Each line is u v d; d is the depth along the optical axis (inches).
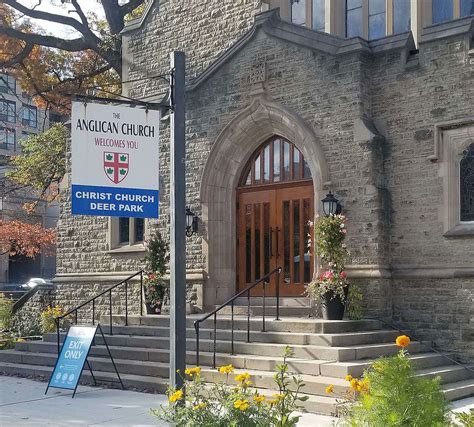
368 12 598.2
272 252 560.4
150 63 684.7
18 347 566.9
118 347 502.9
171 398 248.5
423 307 477.7
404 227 492.4
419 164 488.7
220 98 584.1
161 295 593.0
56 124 986.1
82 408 380.5
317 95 525.3
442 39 482.9
